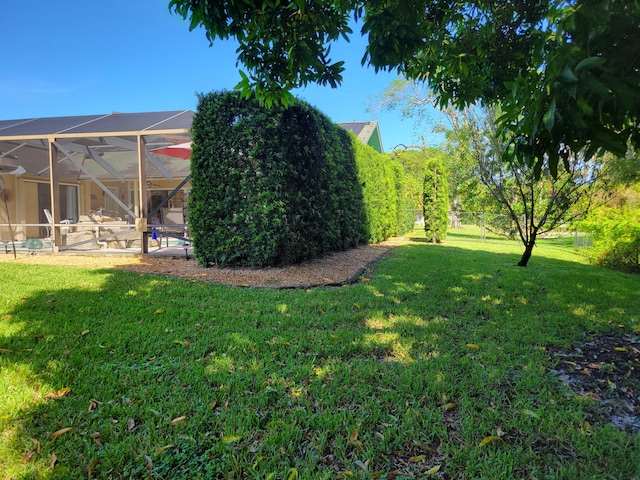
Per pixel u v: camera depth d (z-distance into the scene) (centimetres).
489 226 1206
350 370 275
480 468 179
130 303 430
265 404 229
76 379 254
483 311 437
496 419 217
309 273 641
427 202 1355
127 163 1368
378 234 1233
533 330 371
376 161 1207
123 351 302
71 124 991
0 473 170
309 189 718
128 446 189
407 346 325
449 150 1385
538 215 919
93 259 793
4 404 222
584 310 445
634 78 156
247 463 180
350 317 401
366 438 200
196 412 219
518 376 272
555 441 200
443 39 338
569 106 160
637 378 272
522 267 761
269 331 352
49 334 332
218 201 654
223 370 272
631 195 878
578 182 754
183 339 329
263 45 293
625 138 193
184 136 898
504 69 346
